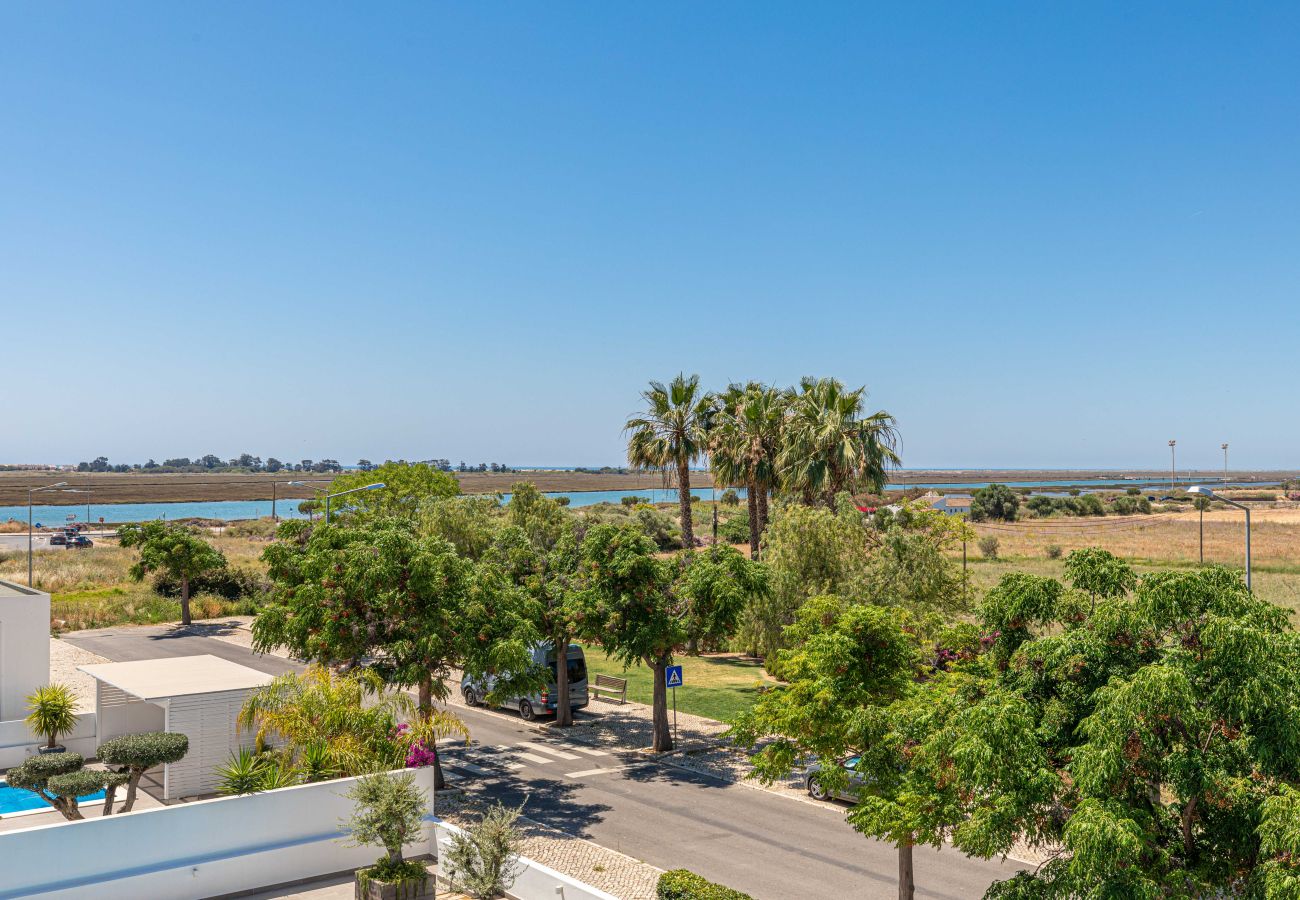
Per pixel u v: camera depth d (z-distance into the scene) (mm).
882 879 17109
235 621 50656
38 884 14211
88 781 17703
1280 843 8391
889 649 15523
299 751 18938
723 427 42094
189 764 20469
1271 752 9094
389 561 21391
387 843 15570
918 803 11711
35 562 66875
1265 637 9234
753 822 20375
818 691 14891
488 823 15812
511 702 31469
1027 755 9711
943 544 35469
